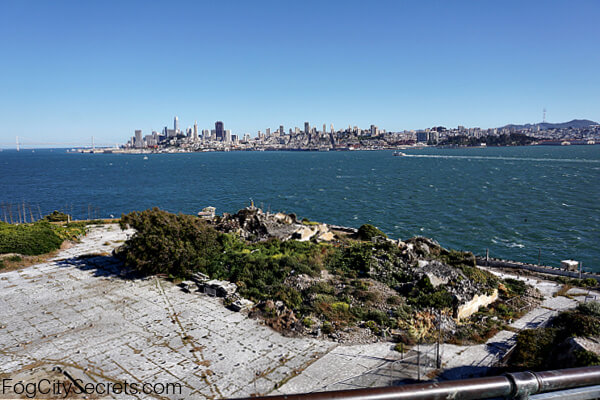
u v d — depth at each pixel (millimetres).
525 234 80500
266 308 31938
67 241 54156
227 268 39500
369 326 29578
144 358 25281
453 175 188875
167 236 40719
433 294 33812
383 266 40000
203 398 21391
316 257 42250
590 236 77688
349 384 22391
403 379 22859
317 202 123312
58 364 24469
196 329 29234
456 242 76562
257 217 55406
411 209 108562
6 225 54375
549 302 36281
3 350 26078
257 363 24812
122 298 34875
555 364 22828
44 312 31906
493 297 35781
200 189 158625
